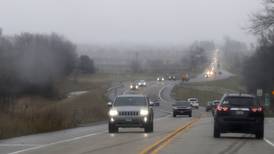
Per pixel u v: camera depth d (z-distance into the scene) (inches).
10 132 1956.2
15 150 1396.4
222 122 1782.7
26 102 4569.4
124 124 2066.9
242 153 1327.5
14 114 2416.3
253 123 1771.7
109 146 1494.8
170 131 2198.6
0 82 4926.2
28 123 2204.7
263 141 1700.3
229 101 1801.2
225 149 1421.0
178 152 1331.2
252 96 1818.4
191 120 3553.2
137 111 2070.6
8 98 4156.0
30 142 1658.5
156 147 1457.9
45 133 2145.7
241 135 1996.8
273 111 4958.2
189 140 1710.1
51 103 4790.8
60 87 6717.5
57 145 1541.6
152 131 2129.7
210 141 1679.4
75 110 3255.4
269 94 5157.5
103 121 3383.4
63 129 2428.6
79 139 1766.7
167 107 6589.6
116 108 2090.3
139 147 1459.2
